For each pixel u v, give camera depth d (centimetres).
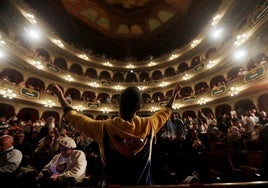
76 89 2311
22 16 1662
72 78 2173
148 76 2802
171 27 2673
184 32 2662
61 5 2177
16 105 1550
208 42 2083
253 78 1247
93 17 2530
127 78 2823
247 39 1349
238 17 1630
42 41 1973
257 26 1225
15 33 1673
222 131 880
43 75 1898
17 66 1619
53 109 1853
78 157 292
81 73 2527
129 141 108
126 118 119
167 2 2359
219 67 1797
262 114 948
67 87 2200
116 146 108
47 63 1870
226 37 1891
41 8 2097
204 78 2048
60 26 2395
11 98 1462
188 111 2078
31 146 502
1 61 1474
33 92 1636
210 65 1859
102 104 2242
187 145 492
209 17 2252
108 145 110
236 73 1716
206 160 384
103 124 117
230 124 865
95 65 2627
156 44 2933
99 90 2477
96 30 2708
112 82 2522
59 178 259
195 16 2388
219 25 1844
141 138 111
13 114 1534
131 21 2717
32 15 1784
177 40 2780
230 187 87
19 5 1623
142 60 2869
